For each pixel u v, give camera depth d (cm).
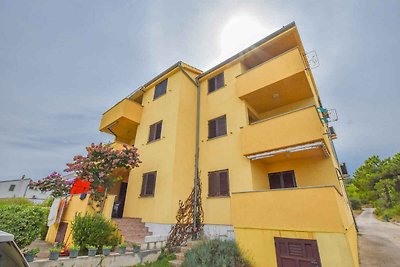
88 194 968
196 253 728
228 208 1012
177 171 1116
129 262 756
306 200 654
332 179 944
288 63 1068
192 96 1444
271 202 720
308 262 601
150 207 1108
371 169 5178
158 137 1312
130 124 1553
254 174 1023
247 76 1217
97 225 802
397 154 4606
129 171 1383
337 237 574
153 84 1585
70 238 876
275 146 932
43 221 716
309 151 923
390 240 1338
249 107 1253
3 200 2108
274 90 1143
